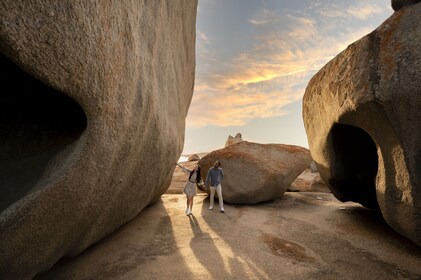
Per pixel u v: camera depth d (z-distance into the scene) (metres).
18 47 2.10
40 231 3.06
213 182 9.52
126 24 3.43
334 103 5.98
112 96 3.20
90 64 2.71
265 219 8.22
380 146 5.07
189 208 8.80
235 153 11.14
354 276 4.71
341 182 7.55
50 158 3.16
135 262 5.21
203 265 5.09
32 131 3.42
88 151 3.08
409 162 4.41
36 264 3.41
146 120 4.60
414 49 4.22
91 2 2.59
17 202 2.68
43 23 2.19
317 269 4.95
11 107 3.42
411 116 4.25
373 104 4.64
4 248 2.71
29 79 3.15
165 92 6.36
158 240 6.46
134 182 5.48
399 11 4.67
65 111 3.56
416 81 4.08
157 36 5.28
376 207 7.86
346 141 6.95
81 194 3.35
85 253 5.43
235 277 4.66
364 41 5.11
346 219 7.64
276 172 10.62
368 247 5.80
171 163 8.48
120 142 3.74
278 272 4.84
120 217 5.85
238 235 6.78
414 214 4.49
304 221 7.85
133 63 3.73
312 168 22.45
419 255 5.25
